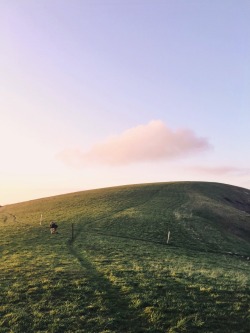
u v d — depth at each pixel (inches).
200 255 1681.8
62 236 1914.4
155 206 3021.7
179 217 2583.7
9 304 823.7
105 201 3356.3
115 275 1051.3
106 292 887.7
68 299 847.7
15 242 1752.0
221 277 1072.2
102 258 1339.8
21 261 1280.8
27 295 878.4
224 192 4463.6
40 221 2500.0
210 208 3073.3
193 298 852.6
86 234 2001.7
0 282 995.9
